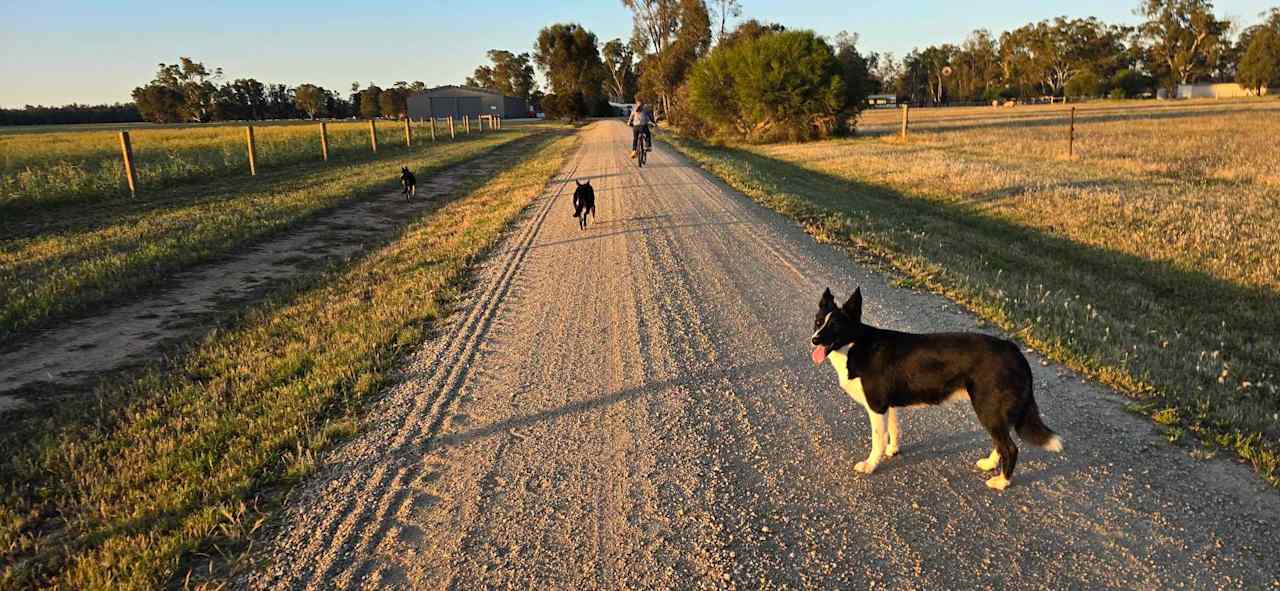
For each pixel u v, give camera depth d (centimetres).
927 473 425
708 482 423
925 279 861
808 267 949
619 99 14325
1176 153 2380
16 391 602
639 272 954
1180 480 399
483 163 2912
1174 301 882
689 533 372
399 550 367
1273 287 879
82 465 461
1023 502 388
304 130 4581
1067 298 793
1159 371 553
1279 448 423
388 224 1474
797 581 329
